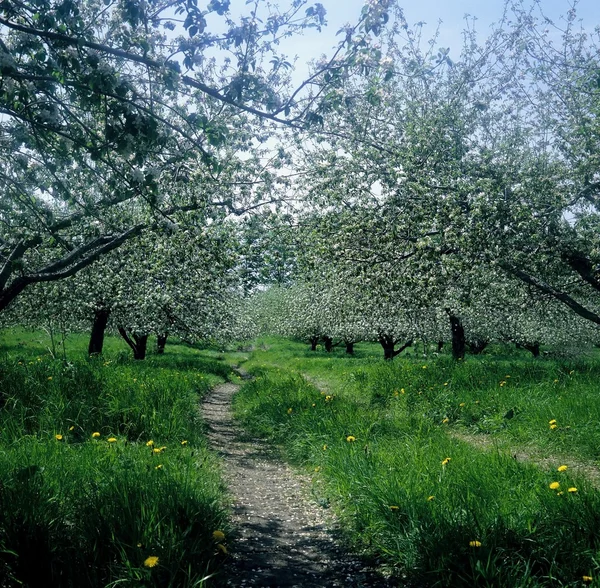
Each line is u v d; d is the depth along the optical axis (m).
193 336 21.56
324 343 50.97
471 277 12.22
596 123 11.45
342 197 12.67
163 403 9.23
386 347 30.19
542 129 12.64
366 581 3.71
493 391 10.47
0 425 6.73
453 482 4.83
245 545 4.30
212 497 4.70
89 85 4.10
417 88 13.09
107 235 10.80
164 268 14.08
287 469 7.55
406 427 8.29
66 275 10.15
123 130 4.25
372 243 12.78
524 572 3.26
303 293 38.59
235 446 9.05
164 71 4.53
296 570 3.87
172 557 3.35
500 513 4.02
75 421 7.46
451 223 11.31
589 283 12.72
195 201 10.30
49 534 3.45
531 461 6.65
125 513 3.77
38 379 8.83
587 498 3.96
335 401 10.94
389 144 12.71
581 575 3.28
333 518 5.15
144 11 4.38
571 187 11.91
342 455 6.36
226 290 20.09
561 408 8.31
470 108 12.64
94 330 20.83
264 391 13.70
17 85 4.43
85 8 5.47
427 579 3.55
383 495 4.59
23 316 20.38
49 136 5.08
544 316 16.94
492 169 11.94
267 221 11.41
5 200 6.27
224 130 4.93
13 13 4.21
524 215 10.80
